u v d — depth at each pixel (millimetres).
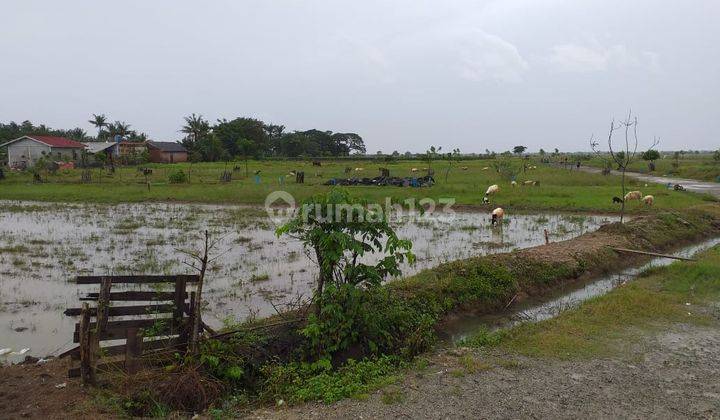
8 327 8461
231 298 10047
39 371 6539
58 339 7984
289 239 16562
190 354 6164
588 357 6980
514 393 5883
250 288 10734
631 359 6906
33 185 37250
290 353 6898
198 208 25641
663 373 6473
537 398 5762
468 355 7098
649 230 17094
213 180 41312
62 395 5773
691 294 9938
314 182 38250
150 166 63344
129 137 92938
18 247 14750
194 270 12125
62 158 62438
